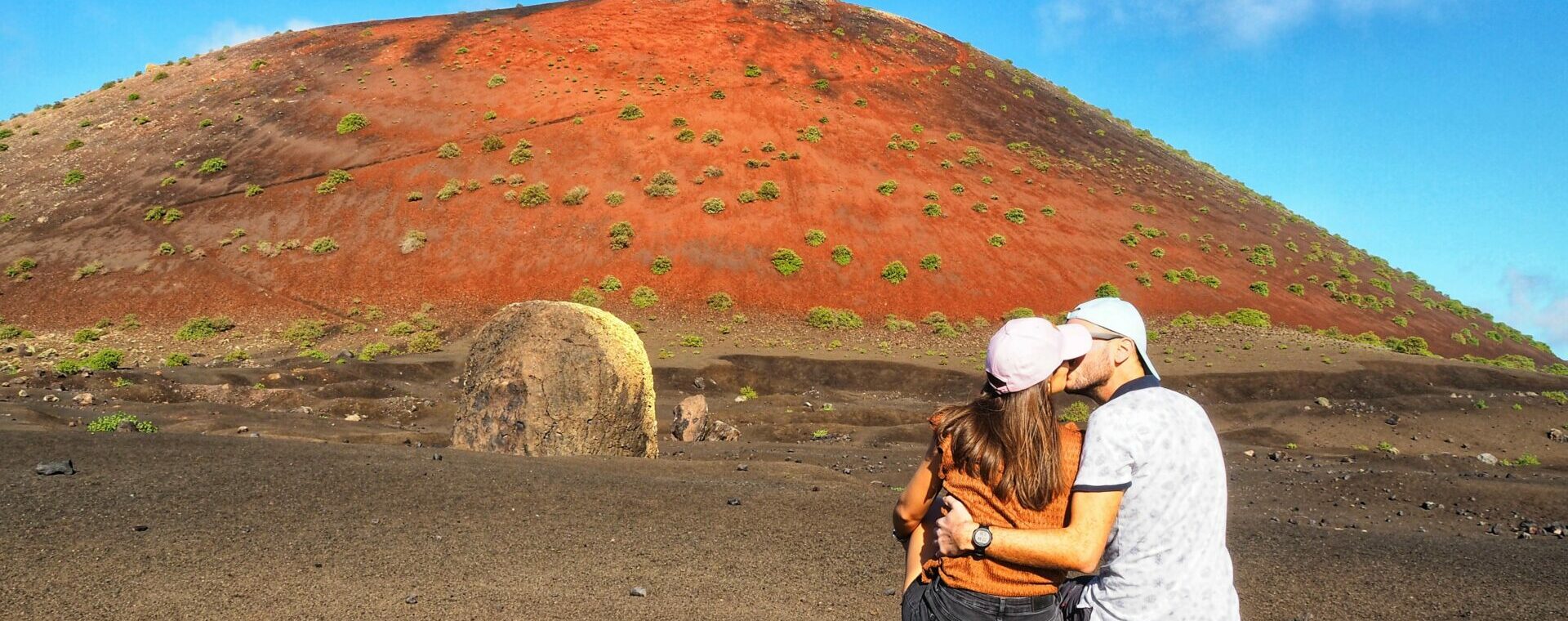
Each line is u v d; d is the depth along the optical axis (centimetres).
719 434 2522
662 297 5375
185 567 657
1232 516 1349
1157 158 8844
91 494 848
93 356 3950
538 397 1570
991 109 8362
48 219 5703
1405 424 3512
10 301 4928
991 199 6700
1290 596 772
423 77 7444
